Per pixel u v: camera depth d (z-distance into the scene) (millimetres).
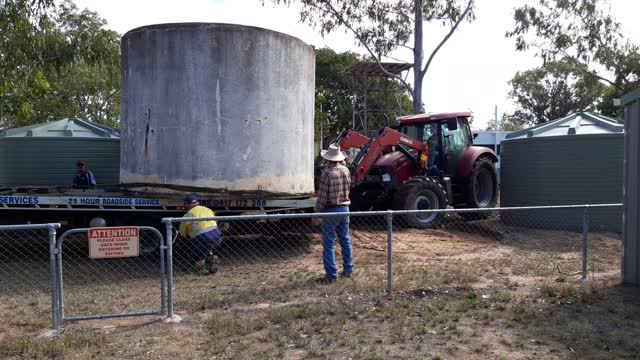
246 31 9117
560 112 50125
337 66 41500
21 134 14102
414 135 13719
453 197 13445
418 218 11984
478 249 10172
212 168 8992
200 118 8969
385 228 11914
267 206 9250
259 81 9242
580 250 10266
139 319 5922
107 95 30859
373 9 20766
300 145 10047
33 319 5926
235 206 9109
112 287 7383
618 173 11938
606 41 26484
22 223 8984
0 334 5488
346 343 5121
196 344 5160
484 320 5832
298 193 10008
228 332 5383
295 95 9836
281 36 9531
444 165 13195
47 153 13477
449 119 13148
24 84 16312
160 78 9086
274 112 9438
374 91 37281
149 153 9195
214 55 8953
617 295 6820
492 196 14094
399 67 28984
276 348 5035
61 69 17484
